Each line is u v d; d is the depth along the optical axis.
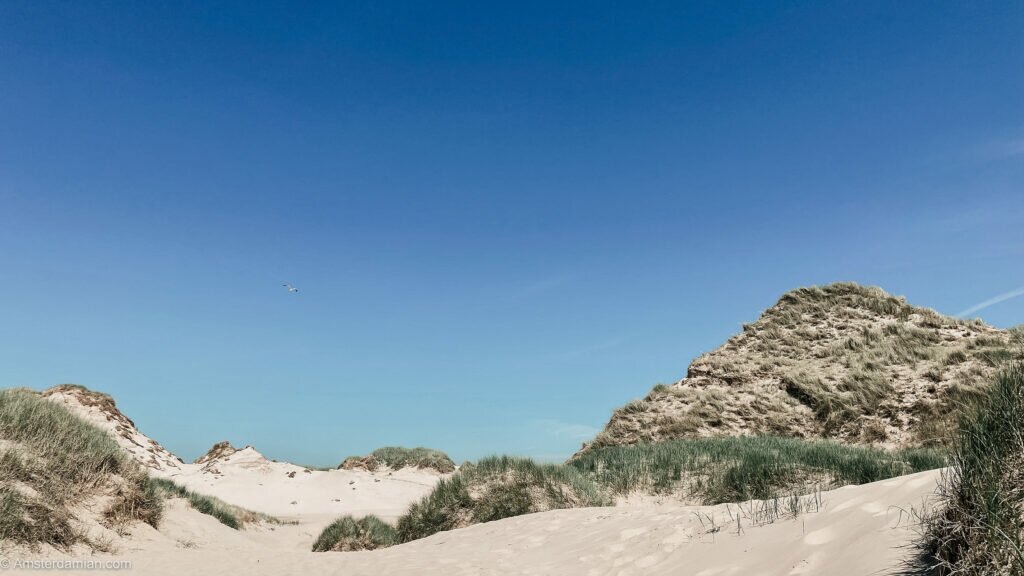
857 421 24.78
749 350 34.53
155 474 35.56
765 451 16.55
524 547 9.59
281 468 41.84
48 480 10.39
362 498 36.62
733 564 5.52
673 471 16.77
